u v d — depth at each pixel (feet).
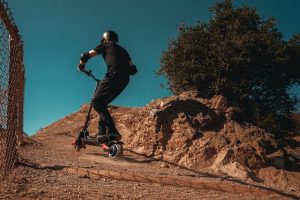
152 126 35.91
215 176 28.99
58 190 18.56
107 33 21.84
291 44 54.85
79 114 52.95
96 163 27.66
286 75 54.90
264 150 36.65
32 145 32.37
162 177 23.21
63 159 27.30
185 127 35.70
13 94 21.75
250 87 53.11
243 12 55.67
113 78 20.65
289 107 54.90
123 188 20.86
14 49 21.63
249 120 48.96
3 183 18.35
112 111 50.29
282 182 32.68
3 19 19.45
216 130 38.11
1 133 20.16
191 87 53.47
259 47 52.03
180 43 55.57
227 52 51.49
